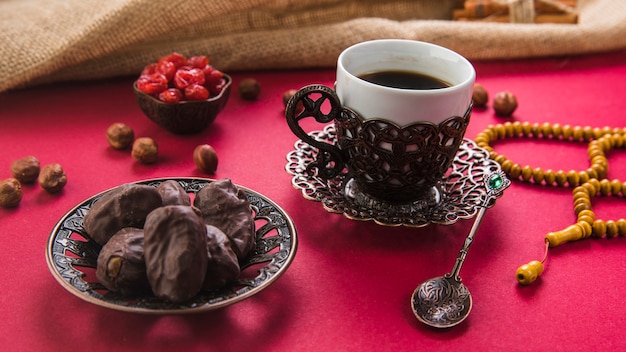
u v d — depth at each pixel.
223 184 0.43
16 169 0.50
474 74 0.45
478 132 0.58
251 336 0.40
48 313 0.41
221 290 0.39
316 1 0.69
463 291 0.41
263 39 0.66
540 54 0.71
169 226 0.38
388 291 0.43
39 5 0.66
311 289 0.42
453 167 0.50
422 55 0.48
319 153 0.46
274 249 0.43
